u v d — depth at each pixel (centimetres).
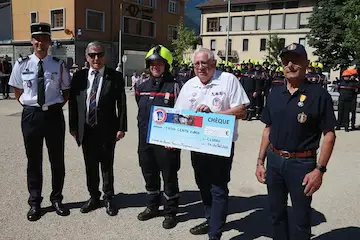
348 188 543
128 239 374
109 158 430
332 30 2827
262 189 534
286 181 294
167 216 407
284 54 277
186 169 629
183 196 501
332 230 404
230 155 342
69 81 426
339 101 1080
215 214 359
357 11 1759
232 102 350
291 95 282
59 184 434
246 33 5219
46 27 399
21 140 830
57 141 420
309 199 289
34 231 385
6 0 4822
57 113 418
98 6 3672
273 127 295
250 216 439
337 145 862
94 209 445
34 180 417
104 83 414
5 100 1681
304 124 278
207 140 346
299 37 4844
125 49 3928
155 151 399
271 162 301
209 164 354
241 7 5253
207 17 5584
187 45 4428
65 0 3503
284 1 4912
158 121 364
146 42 4238
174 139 358
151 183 420
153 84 402
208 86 356
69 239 370
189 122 351
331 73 3762
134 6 4053
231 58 5338
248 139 917
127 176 580
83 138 419
